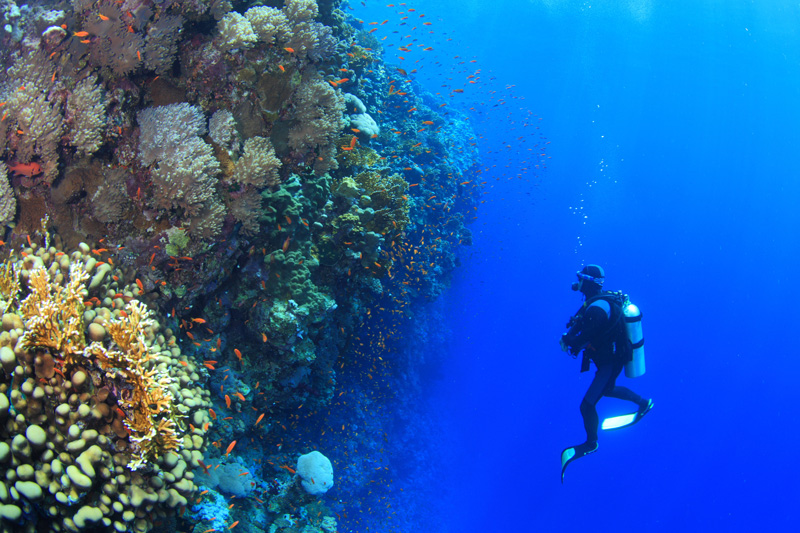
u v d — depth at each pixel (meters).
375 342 11.10
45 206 3.68
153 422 2.64
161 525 3.23
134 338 2.79
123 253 3.80
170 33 3.63
